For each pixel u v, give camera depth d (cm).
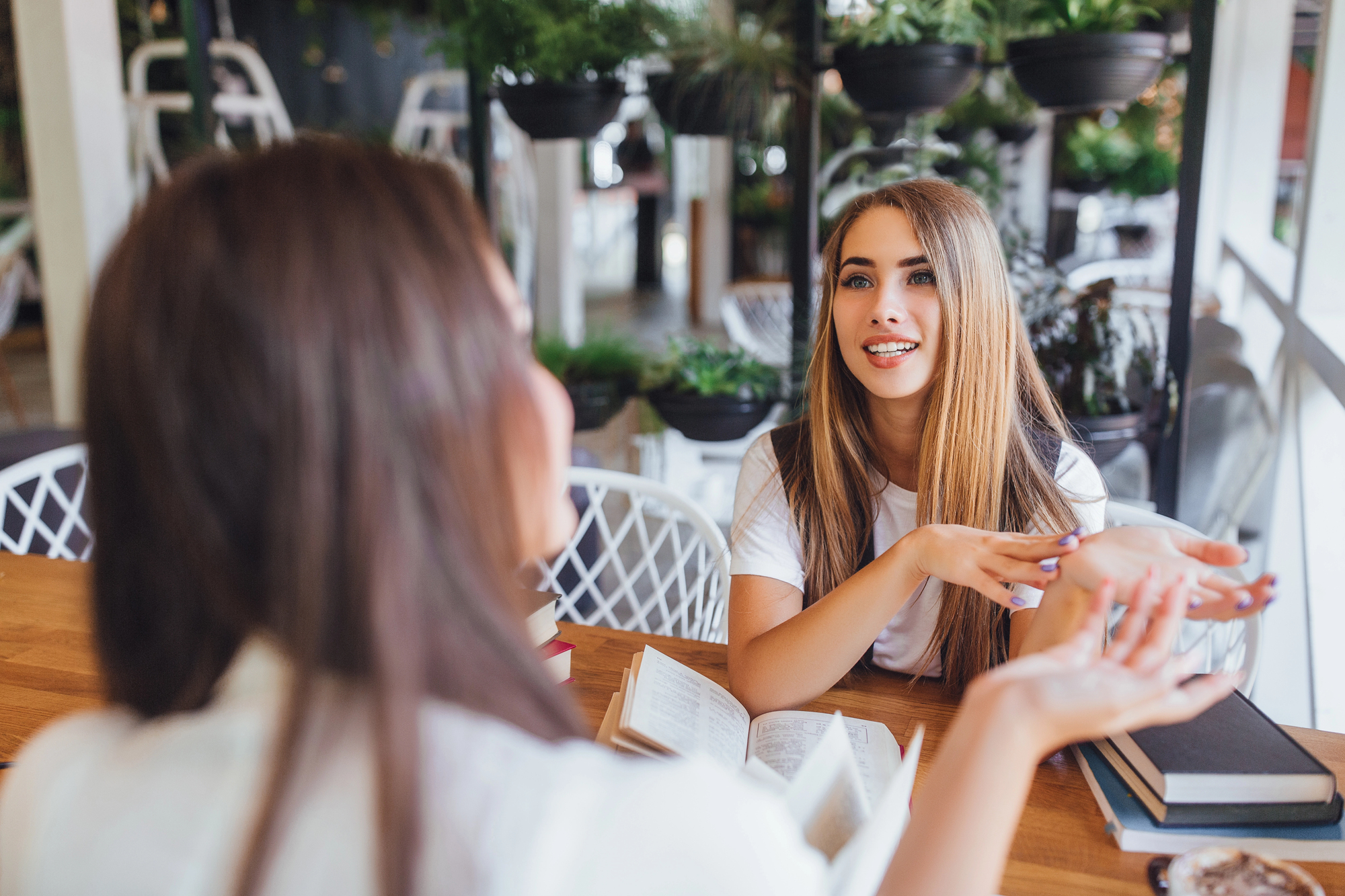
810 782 62
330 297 40
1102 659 58
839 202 381
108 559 46
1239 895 69
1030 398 131
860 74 206
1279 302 274
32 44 292
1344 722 203
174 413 40
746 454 139
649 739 88
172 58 507
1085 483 130
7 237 525
